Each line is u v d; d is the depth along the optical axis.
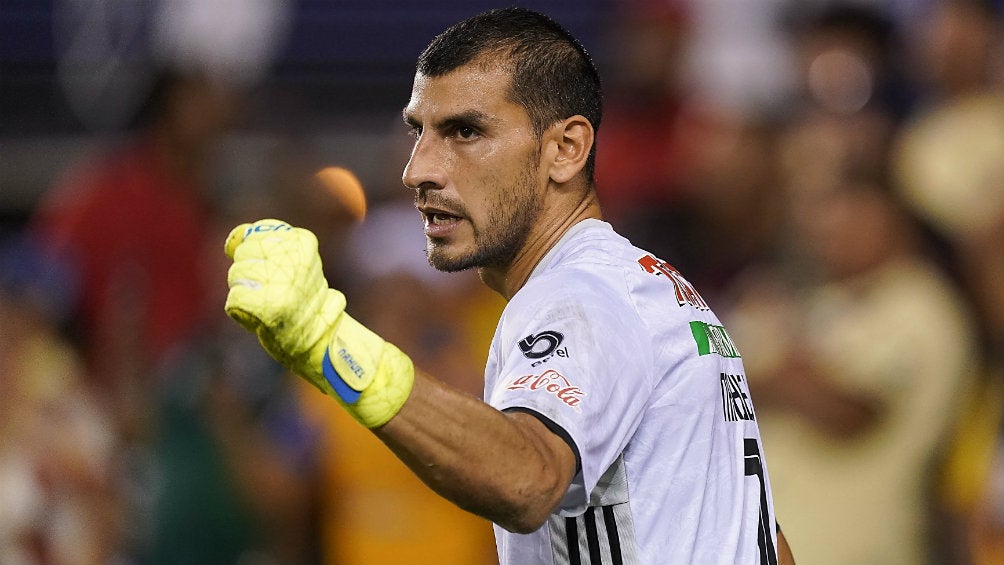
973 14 27.34
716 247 27.94
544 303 10.67
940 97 27.56
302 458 24.31
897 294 22.47
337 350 9.48
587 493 10.09
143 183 28.12
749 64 30.25
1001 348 24.17
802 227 24.59
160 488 23.53
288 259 9.51
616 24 32.34
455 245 11.92
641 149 30.12
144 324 27.52
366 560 23.70
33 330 23.89
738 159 27.62
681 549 11.02
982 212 25.38
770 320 23.39
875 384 22.02
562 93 12.08
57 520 22.88
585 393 9.98
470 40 11.94
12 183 31.75
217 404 23.98
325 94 32.38
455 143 11.88
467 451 9.37
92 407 24.55
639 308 11.20
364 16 32.72
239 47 31.31
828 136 24.58
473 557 23.95
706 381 11.40
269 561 23.91
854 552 21.69
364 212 28.11
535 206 12.03
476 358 25.05
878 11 29.64
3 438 22.75
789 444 22.12
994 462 22.70
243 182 30.05
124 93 31.62
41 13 32.09
